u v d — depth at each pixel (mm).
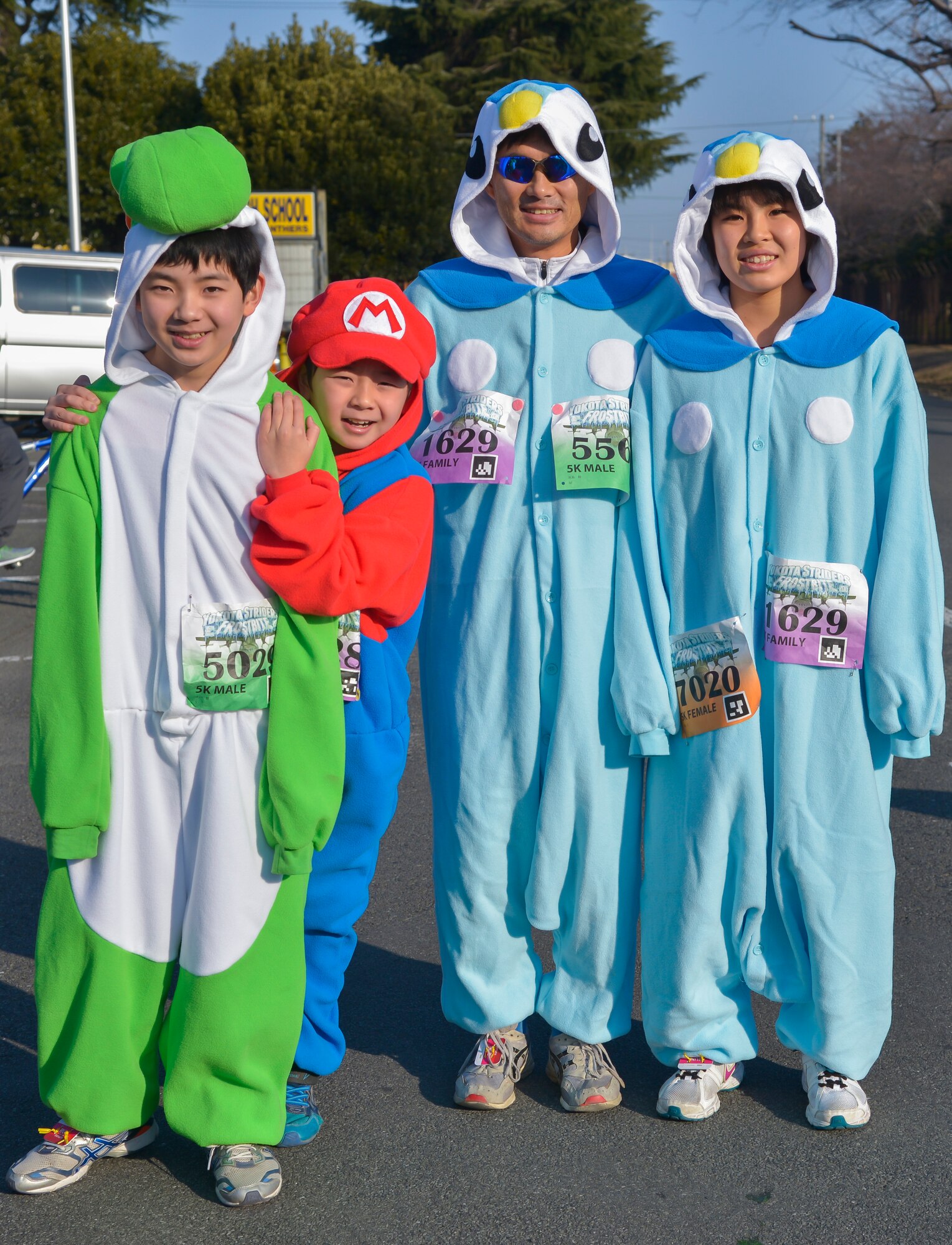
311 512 2262
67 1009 2406
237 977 2354
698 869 2629
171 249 2225
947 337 37250
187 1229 2340
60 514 2342
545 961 3553
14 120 28312
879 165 39656
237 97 29781
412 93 30328
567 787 2695
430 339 2641
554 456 2670
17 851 4270
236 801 2336
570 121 2660
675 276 2662
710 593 2635
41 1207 2406
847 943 2621
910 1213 2367
